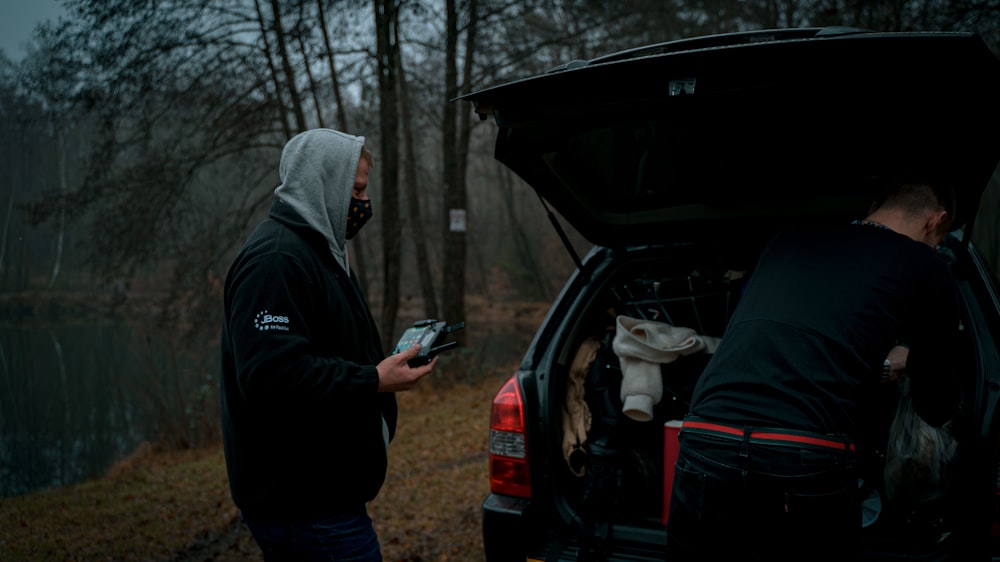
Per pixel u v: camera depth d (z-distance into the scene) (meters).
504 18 10.95
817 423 1.62
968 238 2.20
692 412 1.81
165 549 4.37
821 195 2.60
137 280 13.02
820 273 1.79
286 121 10.54
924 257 1.75
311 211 1.81
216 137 10.55
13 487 9.20
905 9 7.76
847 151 2.30
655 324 2.69
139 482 6.71
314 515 1.76
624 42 12.62
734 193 2.65
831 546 1.62
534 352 2.66
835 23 9.10
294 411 1.71
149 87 9.79
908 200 1.87
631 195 2.84
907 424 2.17
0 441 11.84
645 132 2.48
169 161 10.78
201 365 11.09
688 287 2.89
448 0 11.12
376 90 11.12
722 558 1.69
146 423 11.05
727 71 1.75
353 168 1.87
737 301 2.82
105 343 26.41
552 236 34.72
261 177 11.88
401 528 4.42
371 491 1.87
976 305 2.17
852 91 1.76
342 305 1.81
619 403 2.64
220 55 9.92
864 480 2.23
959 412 2.13
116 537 4.70
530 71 12.30
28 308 38.41
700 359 2.68
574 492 2.53
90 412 13.82
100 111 10.12
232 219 11.62
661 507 2.55
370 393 1.72
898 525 2.14
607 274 2.90
